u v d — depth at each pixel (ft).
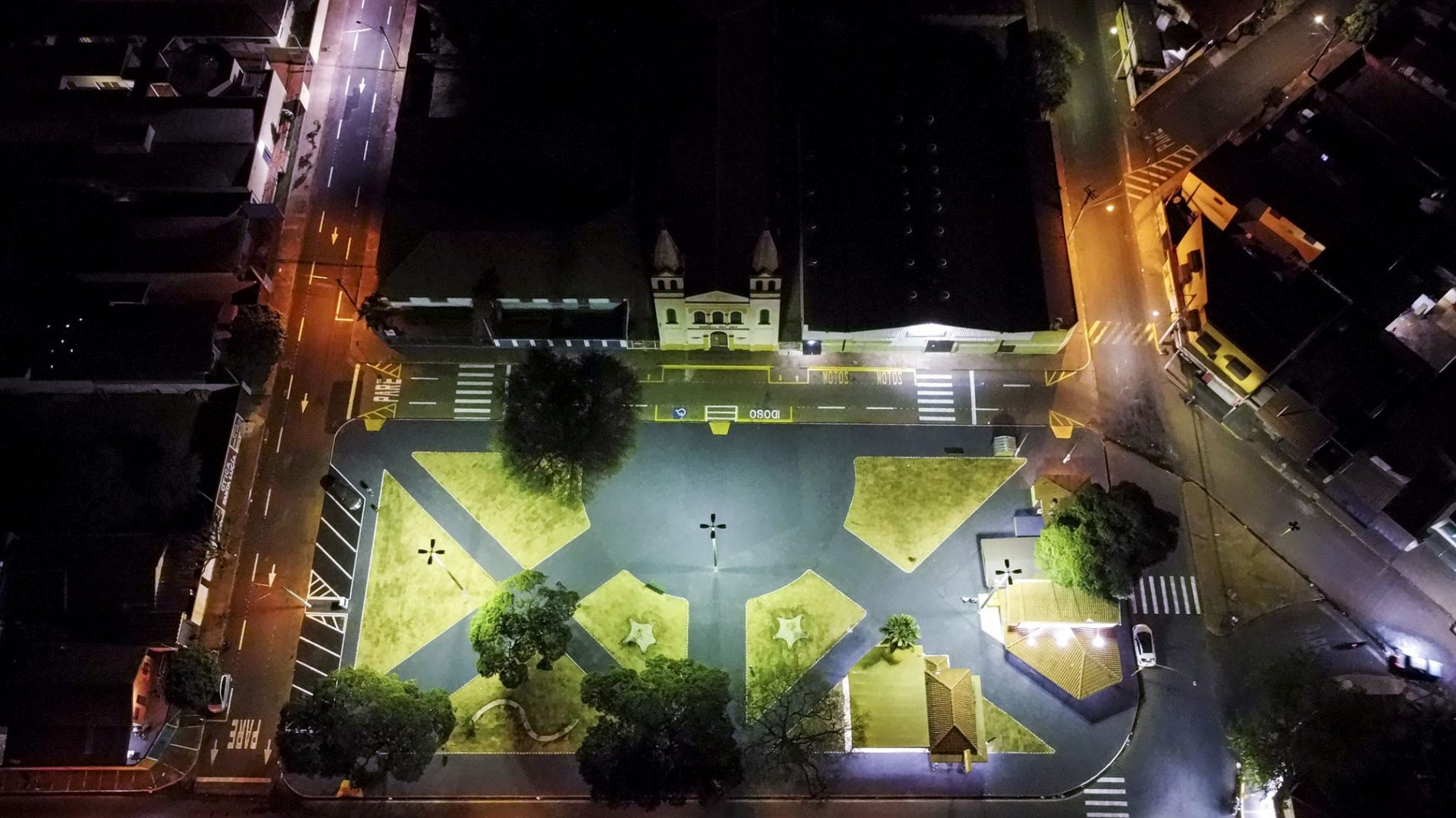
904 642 275.39
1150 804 277.44
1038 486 309.42
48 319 317.63
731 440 322.14
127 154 336.49
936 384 329.52
